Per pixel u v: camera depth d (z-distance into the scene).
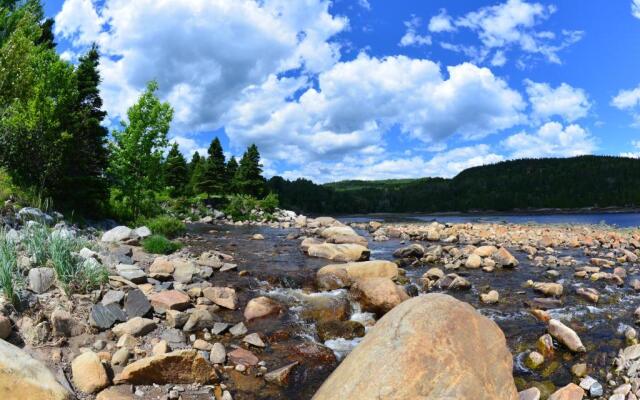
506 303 11.45
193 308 9.17
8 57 19.78
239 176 63.66
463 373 4.90
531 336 8.95
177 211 43.50
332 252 16.86
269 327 8.91
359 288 11.12
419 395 4.66
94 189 22.75
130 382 5.96
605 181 152.75
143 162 27.03
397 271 13.72
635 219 71.94
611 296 11.95
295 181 138.88
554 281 13.82
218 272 13.24
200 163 69.94
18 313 6.76
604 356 7.92
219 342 7.90
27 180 19.59
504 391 5.17
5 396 4.64
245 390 6.47
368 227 36.38
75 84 22.30
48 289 7.79
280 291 11.68
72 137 21.12
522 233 27.94
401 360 4.92
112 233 15.38
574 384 6.65
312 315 9.81
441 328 5.31
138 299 8.26
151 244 14.73
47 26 31.92
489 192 163.00
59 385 5.12
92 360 5.94
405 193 170.75
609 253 19.09
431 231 25.83
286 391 6.53
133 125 26.67
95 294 8.11
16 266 8.06
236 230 30.16
